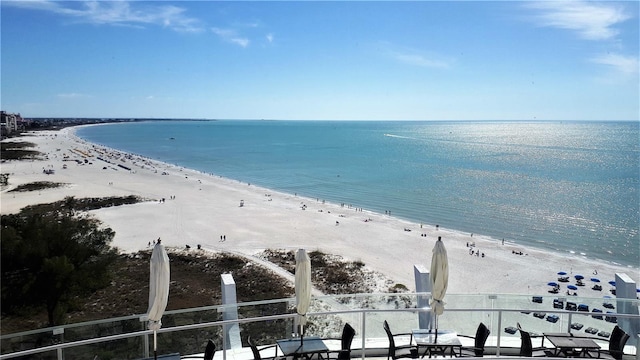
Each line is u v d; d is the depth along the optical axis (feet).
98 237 87.56
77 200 205.05
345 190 262.26
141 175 302.25
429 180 294.46
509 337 25.59
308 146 599.98
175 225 165.78
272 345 23.68
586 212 199.62
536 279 117.08
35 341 20.62
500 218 191.31
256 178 310.65
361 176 315.99
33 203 195.62
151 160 412.77
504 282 114.62
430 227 175.52
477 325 25.85
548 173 321.93
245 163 400.67
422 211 206.18
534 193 245.45
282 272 116.98
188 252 131.54
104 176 290.15
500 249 144.15
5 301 65.16
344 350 22.53
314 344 22.39
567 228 174.19
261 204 214.48
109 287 95.66
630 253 143.23
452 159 421.18
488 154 469.57
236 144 637.71
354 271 120.16
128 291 94.99
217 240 146.72
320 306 25.25
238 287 106.42
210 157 452.35
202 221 174.19
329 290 107.45
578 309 25.16
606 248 148.77
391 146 592.60
